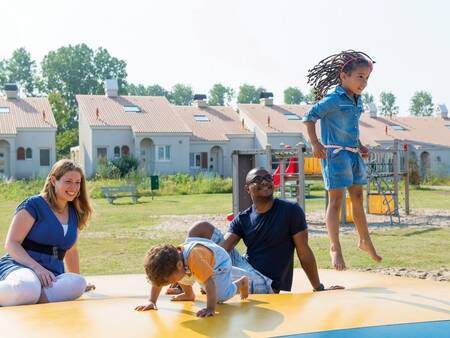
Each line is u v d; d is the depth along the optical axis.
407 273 8.63
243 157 14.98
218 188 34.31
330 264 9.47
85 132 43.56
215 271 3.59
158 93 121.75
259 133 46.81
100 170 39.66
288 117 48.94
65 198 4.40
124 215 19.52
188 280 3.54
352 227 15.56
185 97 123.25
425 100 124.56
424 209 21.59
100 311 3.27
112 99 45.53
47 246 4.35
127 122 43.00
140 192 31.80
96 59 84.69
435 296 3.66
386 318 2.98
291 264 4.67
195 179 37.59
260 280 4.42
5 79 88.00
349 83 5.05
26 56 88.38
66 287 4.12
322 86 5.23
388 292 3.88
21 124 41.28
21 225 4.28
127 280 5.18
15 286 3.91
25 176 41.31
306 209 21.73
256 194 4.55
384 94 128.00
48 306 3.47
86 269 9.34
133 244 12.32
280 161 16.22
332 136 5.09
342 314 3.08
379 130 51.16
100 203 25.84
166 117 44.66
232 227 4.71
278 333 2.77
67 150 65.50
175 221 17.36
